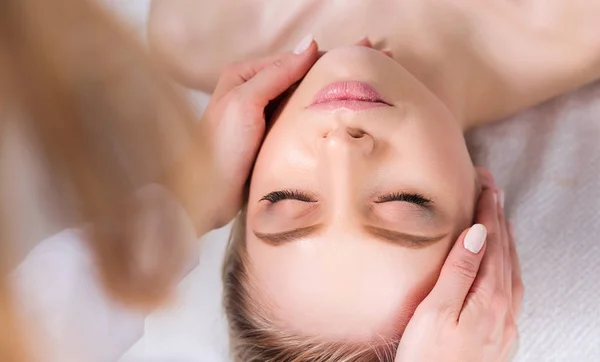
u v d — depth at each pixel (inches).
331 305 33.2
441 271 33.6
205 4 43.9
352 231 32.3
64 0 16.9
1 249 17.4
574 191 44.1
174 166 20.1
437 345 33.1
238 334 38.4
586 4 38.7
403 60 39.7
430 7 40.1
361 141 31.7
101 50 17.5
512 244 39.9
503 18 39.9
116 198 18.8
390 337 33.9
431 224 33.4
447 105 39.8
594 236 43.2
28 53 16.0
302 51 36.6
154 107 18.8
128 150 18.4
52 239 27.0
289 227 33.5
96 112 17.5
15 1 15.9
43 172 18.1
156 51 44.0
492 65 41.3
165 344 45.1
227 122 35.9
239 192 37.9
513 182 44.8
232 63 42.2
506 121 45.3
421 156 32.8
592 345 42.4
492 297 34.1
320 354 34.8
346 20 41.9
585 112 44.6
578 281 42.9
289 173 33.4
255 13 43.9
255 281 36.1
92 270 26.1
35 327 23.1
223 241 45.9
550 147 44.9
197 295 45.6
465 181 35.0
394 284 32.9
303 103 33.5
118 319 29.4
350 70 33.0
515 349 39.6
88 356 29.0
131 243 20.8
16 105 16.5
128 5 46.9
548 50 40.6
